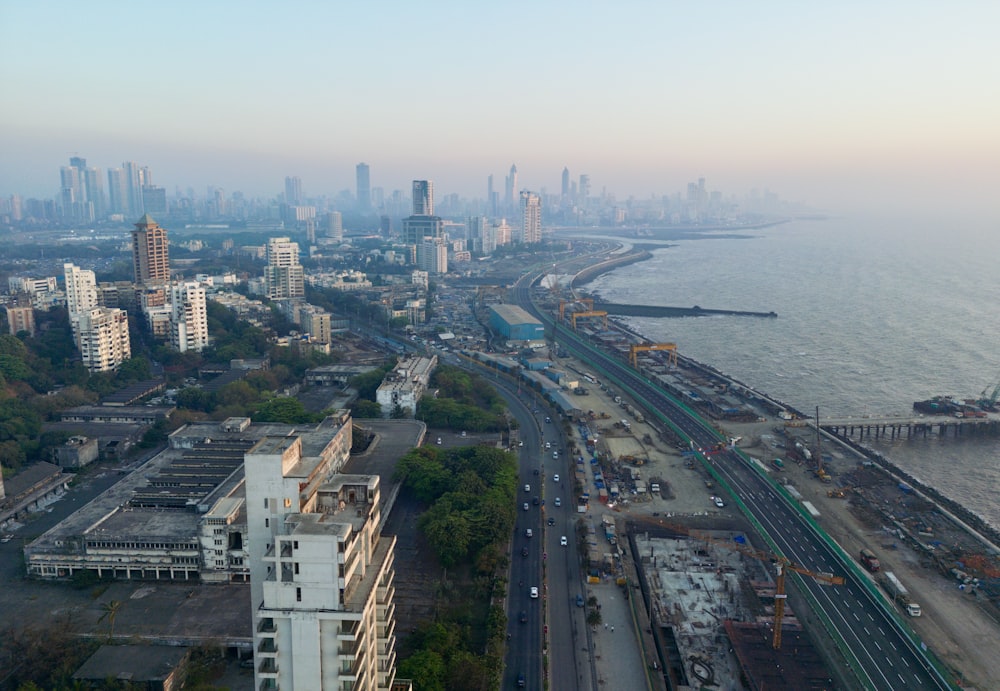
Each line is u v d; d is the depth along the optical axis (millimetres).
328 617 151000
